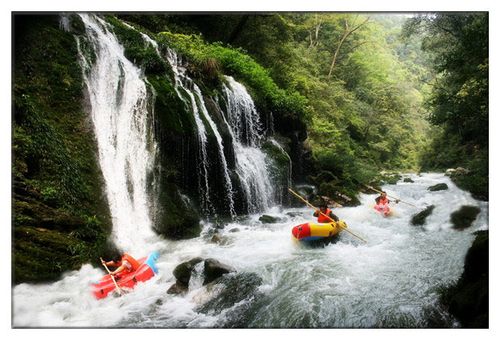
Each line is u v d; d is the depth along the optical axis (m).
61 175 6.02
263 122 11.53
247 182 9.50
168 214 7.30
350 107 22.34
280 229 8.10
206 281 5.40
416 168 22.41
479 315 4.45
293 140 12.45
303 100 13.30
